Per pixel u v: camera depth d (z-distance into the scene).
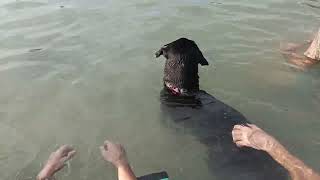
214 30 1.75
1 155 1.10
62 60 1.56
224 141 1.06
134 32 1.74
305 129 1.18
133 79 1.43
